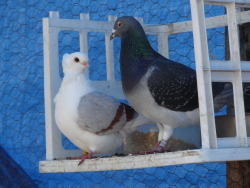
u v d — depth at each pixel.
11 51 6.27
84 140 4.33
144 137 4.62
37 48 6.07
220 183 5.12
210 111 3.50
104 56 5.62
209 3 3.60
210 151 3.46
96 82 4.70
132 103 4.19
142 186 5.54
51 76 4.51
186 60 5.33
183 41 5.35
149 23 5.50
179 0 5.36
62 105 4.28
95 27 4.74
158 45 5.11
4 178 6.12
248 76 3.74
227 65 3.60
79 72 4.37
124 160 3.91
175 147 4.46
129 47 4.20
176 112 4.08
